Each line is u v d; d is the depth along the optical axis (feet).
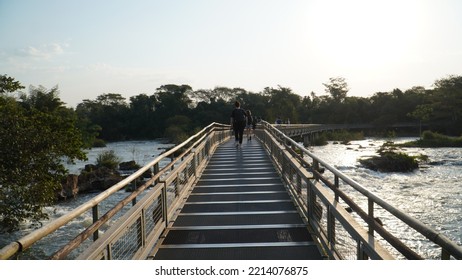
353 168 103.81
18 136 46.42
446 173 94.27
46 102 163.43
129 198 14.99
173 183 24.93
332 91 419.13
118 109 383.65
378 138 279.90
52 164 51.06
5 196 45.65
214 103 372.99
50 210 64.69
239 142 57.21
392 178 88.48
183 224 22.70
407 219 8.91
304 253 18.11
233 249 18.70
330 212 16.56
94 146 245.24
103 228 47.29
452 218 51.34
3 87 53.11
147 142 304.71
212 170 40.16
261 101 385.91
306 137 207.51
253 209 25.67
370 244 11.39
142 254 15.90
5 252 7.09
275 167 39.86
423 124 305.32
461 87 287.69
